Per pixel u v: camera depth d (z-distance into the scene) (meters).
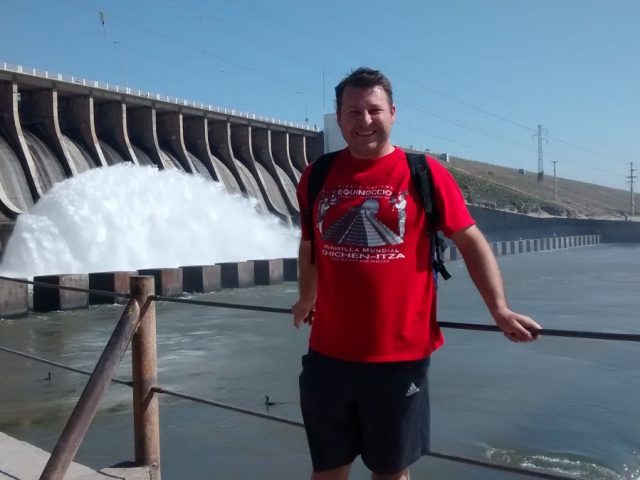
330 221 3.41
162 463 8.88
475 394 12.55
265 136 64.44
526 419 11.06
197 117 56.66
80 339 18.38
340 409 3.54
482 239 3.36
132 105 50.94
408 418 3.46
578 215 109.81
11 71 41.22
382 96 3.38
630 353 16.23
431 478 8.58
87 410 4.11
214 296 29.03
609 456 9.41
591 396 12.45
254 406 11.65
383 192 3.35
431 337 3.51
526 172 154.75
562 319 22.91
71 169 42.12
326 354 3.50
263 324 20.56
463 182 107.75
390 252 3.32
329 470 3.67
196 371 14.36
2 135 41.12
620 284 35.47
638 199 162.00
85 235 32.06
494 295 3.31
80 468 5.55
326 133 71.06
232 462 8.87
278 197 62.31
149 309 5.52
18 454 5.79
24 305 22.45
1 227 31.34
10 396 12.34
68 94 46.06
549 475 3.74
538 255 66.56
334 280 3.41
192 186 39.19
